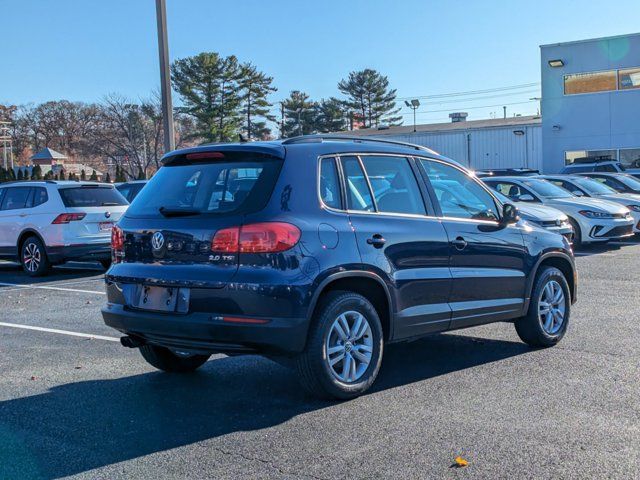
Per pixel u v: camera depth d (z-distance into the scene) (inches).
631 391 205.6
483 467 152.1
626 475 146.8
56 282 479.5
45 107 3157.0
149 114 2598.4
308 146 201.3
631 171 983.6
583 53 1344.7
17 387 219.1
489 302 239.8
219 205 191.8
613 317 318.0
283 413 190.7
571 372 228.1
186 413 192.2
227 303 180.5
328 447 165.3
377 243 202.7
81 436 175.3
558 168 1384.1
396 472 150.5
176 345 194.5
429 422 181.2
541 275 260.2
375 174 213.8
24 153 3211.1
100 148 2783.0
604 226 597.0
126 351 266.8
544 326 263.0
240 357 258.1
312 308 185.3
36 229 502.6
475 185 248.8
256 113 2628.0
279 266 181.6
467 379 221.5
